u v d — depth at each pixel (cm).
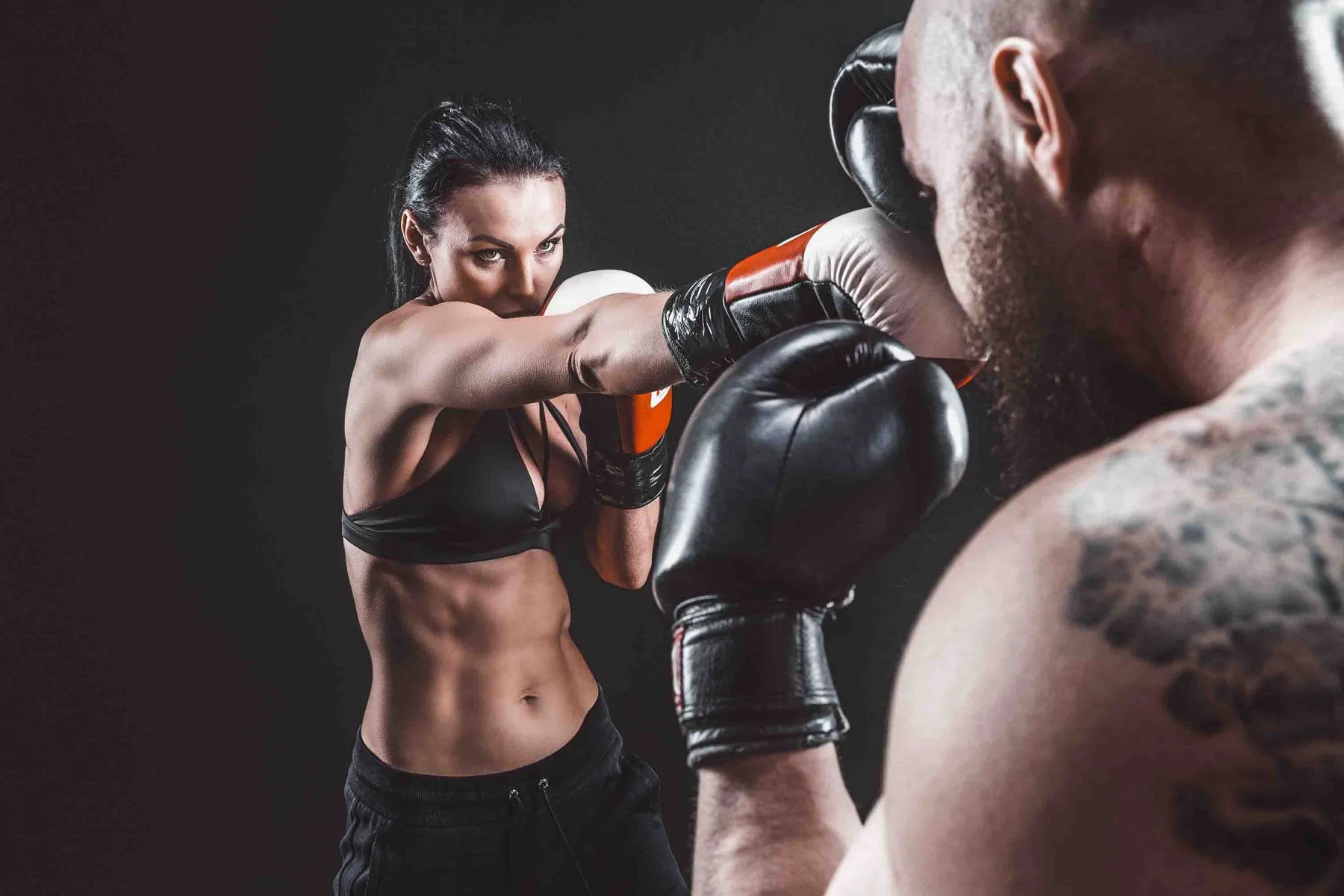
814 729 56
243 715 284
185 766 281
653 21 294
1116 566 34
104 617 282
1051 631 34
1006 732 34
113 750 280
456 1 293
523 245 188
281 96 292
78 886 277
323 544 289
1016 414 52
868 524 56
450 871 178
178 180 290
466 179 185
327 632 287
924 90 54
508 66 294
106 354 287
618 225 297
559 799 182
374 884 179
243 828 281
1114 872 31
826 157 296
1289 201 41
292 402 290
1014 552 36
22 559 281
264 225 291
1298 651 31
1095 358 48
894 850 38
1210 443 36
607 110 296
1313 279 40
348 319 292
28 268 286
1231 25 42
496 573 184
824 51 294
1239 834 30
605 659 292
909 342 106
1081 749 32
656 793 195
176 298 289
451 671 184
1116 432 50
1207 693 31
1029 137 47
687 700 57
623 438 200
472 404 164
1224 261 42
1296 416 36
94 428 285
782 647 56
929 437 57
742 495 56
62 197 287
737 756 56
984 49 49
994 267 50
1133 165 44
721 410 59
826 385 61
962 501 279
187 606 285
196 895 279
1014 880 33
